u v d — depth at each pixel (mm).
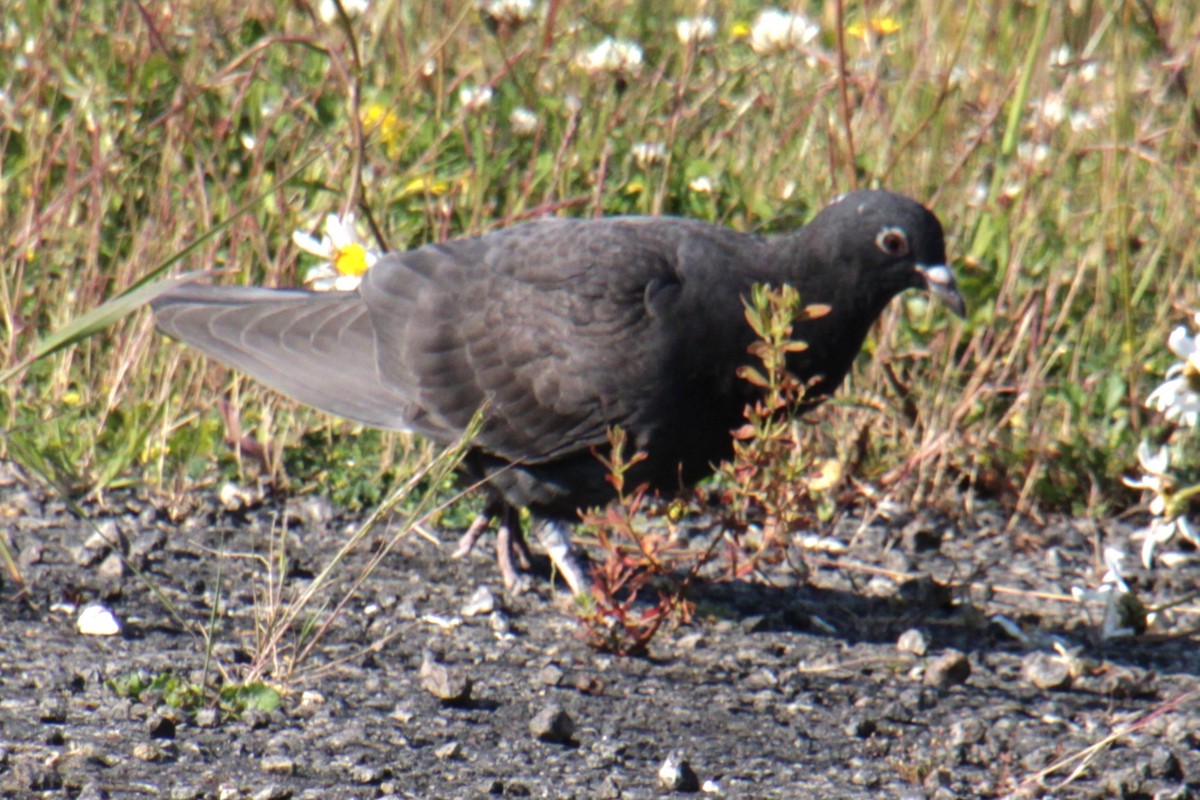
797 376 9805
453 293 10148
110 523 10195
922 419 12438
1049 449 12445
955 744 8117
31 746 7211
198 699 7805
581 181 13609
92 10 14906
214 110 13539
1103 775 7820
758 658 9203
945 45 16016
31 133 12953
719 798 7316
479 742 7734
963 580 10828
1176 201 13695
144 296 7879
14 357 11742
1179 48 15641
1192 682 9211
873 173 13594
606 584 8953
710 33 15570
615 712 8258
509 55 14961
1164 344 12961
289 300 10547
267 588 9664
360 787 7109
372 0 15008
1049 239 13539
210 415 11898
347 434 12023
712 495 11797
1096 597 9266
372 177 13008
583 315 9680
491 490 10414
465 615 9602
